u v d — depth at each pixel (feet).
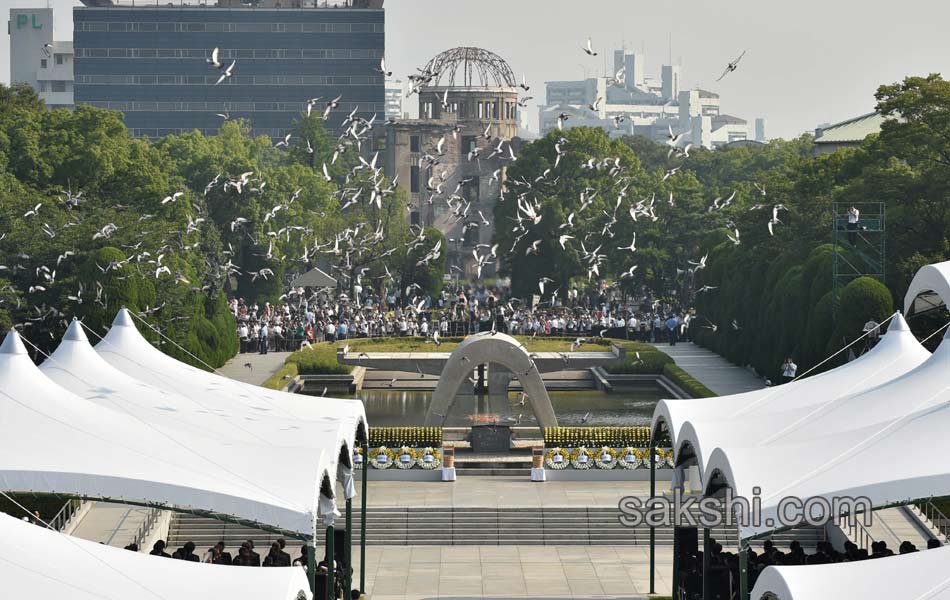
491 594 405.80
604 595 405.18
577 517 470.80
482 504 480.23
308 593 268.21
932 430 311.68
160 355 459.32
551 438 556.92
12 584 243.81
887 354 419.54
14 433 320.91
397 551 455.63
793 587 254.06
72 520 442.50
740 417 377.50
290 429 372.58
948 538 426.10
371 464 528.63
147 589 252.42
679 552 394.73
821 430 353.31
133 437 329.72
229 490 307.58
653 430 416.67
